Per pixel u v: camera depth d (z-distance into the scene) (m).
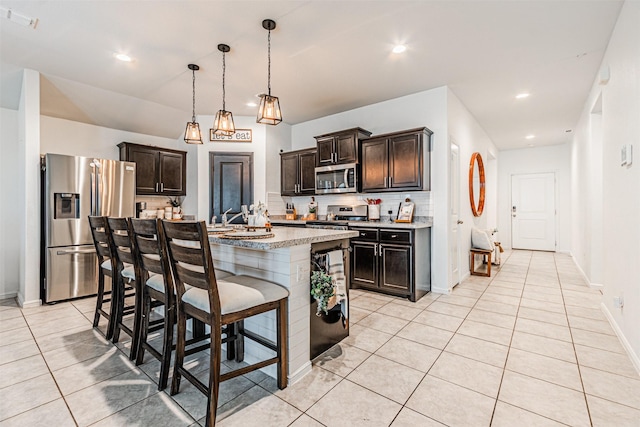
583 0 2.16
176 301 1.76
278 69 3.21
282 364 1.72
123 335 2.48
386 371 1.90
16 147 3.59
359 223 3.71
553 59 3.01
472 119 4.81
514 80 3.50
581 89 3.76
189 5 2.19
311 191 4.74
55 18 2.33
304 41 2.67
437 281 3.67
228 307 1.48
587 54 2.90
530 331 2.49
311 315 2.01
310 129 5.11
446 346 2.23
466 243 4.50
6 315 2.91
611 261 2.57
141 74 3.33
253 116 4.90
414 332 2.48
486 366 1.95
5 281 3.51
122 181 3.77
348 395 1.66
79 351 2.19
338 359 2.05
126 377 1.85
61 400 1.62
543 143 6.80
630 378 1.80
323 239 1.97
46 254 3.23
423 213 3.80
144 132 4.72
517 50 2.84
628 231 2.13
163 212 4.79
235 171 4.86
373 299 3.37
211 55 2.92
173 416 1.49
